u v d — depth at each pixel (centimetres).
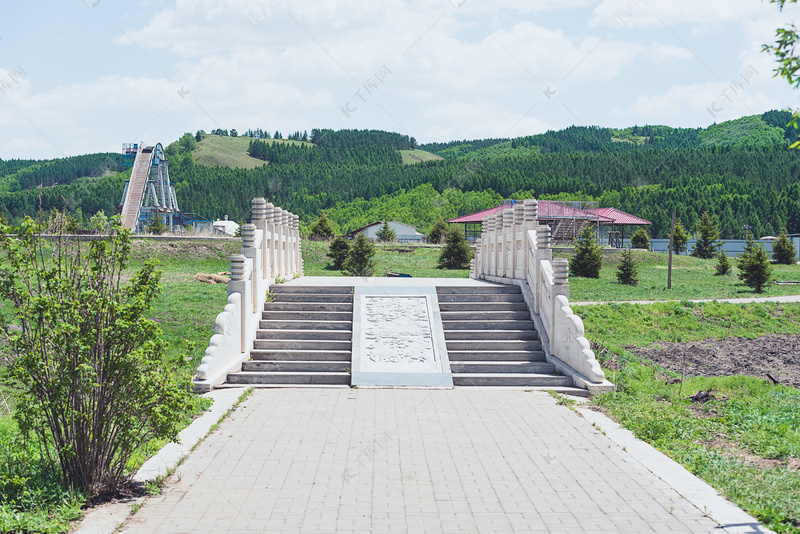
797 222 9312
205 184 12300
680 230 6831
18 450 708
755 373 1627
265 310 1451
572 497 617
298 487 643
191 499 607
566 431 878
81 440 607
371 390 1163
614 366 1588
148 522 550
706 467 712
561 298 1293
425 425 909
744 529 537
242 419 938
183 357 695
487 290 1527
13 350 614
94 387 605
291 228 1845
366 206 10744
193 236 4144
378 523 549
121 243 647
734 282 3988
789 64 622
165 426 651
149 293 654
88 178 15275
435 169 12112
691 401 1170
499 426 905
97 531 525
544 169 11312
